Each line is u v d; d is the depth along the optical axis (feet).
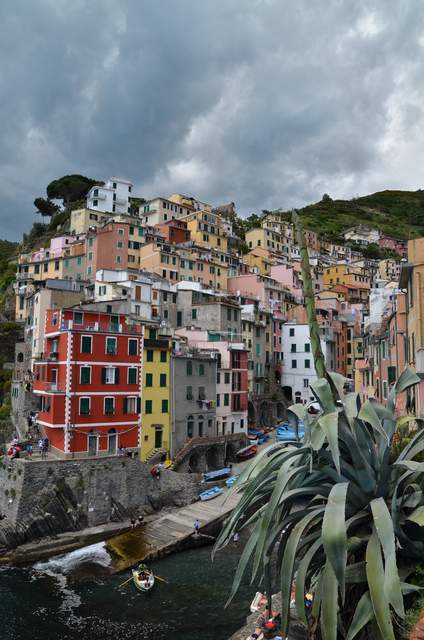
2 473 149.38
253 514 46.80
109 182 436.35
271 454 47.73
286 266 369.50
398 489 41.96
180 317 258.37
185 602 105.19
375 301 214.90
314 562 44.32
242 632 73.26
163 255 301.43
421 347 92.12
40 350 224.74
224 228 441.68
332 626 34.09
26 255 360.48
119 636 92.32
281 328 304.91
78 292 240.73
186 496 161.27
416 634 33.65
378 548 35.99
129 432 169.89
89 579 116.47
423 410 83.82
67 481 145.89
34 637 91.81
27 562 126.11
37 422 171.73
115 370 168.04
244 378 223.71
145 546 132.77
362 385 188.24
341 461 40.98
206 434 196.03
